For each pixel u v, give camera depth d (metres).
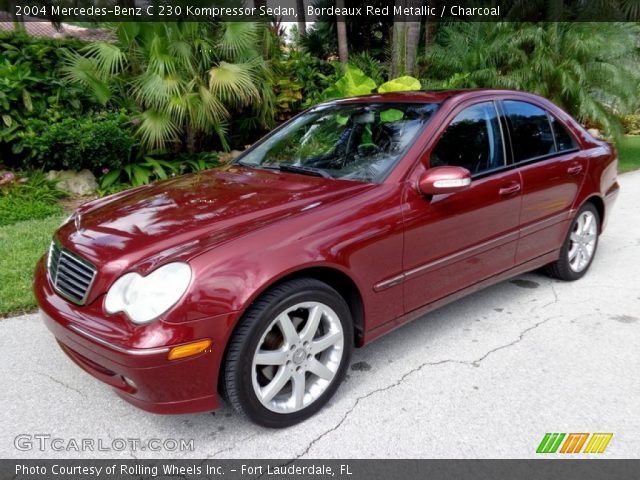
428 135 3.19
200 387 2.33
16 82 6.96
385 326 3.01
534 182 3.71
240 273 2.34
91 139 6.98
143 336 2.20
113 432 2.62
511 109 3.77
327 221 2.67
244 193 3.02
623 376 3.06
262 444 2.53
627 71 10.01
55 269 2.76
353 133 3.49
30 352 3.35
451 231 3.19
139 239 2.53
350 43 14.80
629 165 10.77
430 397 2.88
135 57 7.42
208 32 7.65
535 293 4.26
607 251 5.31
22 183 6.91
